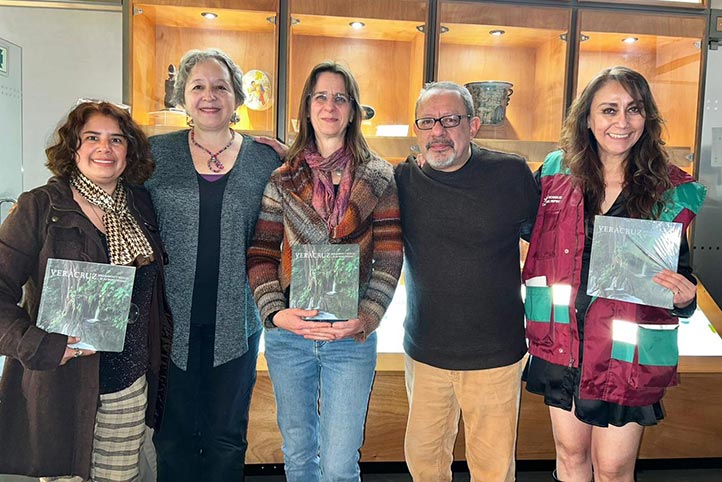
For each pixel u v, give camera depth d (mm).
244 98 1821
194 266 1653
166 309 1584
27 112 2637
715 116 2707
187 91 1693
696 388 2227
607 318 1496
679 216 1466
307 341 1630
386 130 2607
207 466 1771
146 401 1562
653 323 1482
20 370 1422
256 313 1781
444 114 1615
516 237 1697
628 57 2770
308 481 1690
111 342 1398
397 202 1686
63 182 1438
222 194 1675
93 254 1417
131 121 1505
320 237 1595
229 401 1720
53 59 2631
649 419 1507
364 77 2754
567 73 2479
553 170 1653
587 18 2453
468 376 1690
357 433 1643
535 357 1638
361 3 2381
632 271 1453
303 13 2354
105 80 2662
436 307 1678
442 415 1783
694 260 2768
